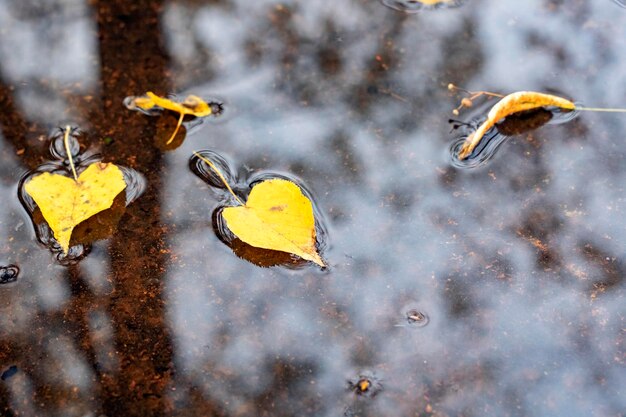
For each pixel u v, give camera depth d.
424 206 0.84
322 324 0.80
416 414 0.78
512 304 0.81
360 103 0.89
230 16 0.95
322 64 0.92
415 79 0.91
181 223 0.84
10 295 0.81
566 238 0.83
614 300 0.81
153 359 0.79
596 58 0.91
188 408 0.78
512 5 0.95
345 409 0.78
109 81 0.91
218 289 0.82
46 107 0.89
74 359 0.80
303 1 0.96
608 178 0.85
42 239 0.83
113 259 0.83
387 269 0.82
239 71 0.91
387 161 0.87
